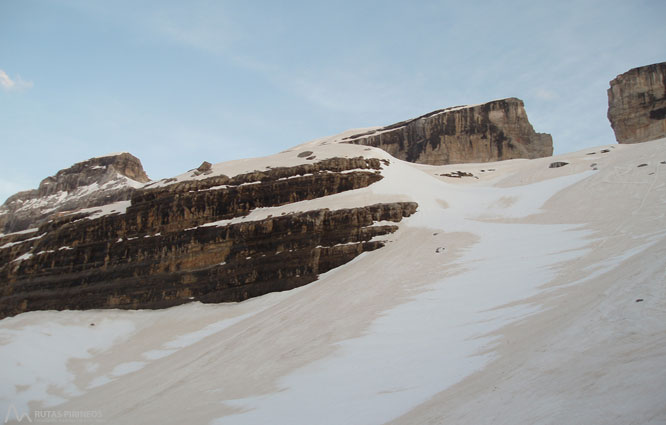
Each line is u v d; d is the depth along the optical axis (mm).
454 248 46688
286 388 22469
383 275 43812
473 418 11680
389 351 23406
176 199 68750
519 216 54688
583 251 33281
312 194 65688
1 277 73750
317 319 36656
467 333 21953
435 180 79688
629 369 10703
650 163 59719
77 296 66875
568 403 10352
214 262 61625
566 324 16125
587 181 61156
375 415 15125
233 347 36969
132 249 67500
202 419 21281
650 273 17547
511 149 135500
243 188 67438
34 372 42719
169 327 54312
